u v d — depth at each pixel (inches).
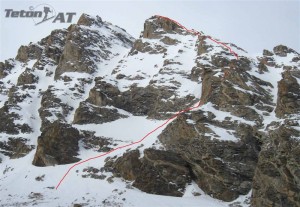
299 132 1213.1
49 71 2844.5
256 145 1397.6
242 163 1358.3
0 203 1411.2
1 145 2095.2
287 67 1920.5
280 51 2150.6
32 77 2746.1
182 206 1263.5
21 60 3393.2
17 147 2084.2
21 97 2477.9
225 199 1322.6
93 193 1445.6
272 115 1483.8
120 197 1379.2
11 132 2177.7
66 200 1402.6
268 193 1205.1
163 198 1359.5
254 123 1443.2
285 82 1464.1
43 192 1512.1
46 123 2155.5
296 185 1154.7
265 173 1232.2
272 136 1275.8
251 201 1254.9
